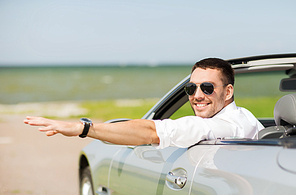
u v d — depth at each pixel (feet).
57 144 30.66
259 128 8.07
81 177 12.47
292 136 6.11
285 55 8.82
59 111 66.39
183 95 9.46
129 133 6.16
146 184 7.75
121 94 150.41
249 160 5.54
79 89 171.01
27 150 27.86
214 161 6.14
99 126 6.02
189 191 6.40
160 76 252.83
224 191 5.61
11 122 47.29
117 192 9.26
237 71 9.12
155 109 9.59
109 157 9.91
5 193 16.75
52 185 18.11
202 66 7.16
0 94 148.36
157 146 6.54
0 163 23.44
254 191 5.10
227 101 7.35
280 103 7.11
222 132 6.79
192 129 6.57
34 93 152.66
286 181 4.74
